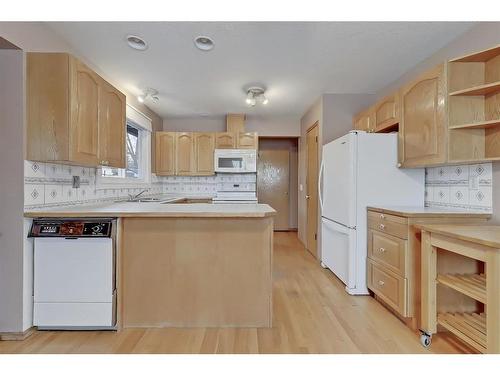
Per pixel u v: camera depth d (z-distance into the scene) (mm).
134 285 2287
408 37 2545
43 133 2113
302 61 3014
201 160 5008
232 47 2709
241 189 5383
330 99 4023
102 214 2172
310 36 2527
